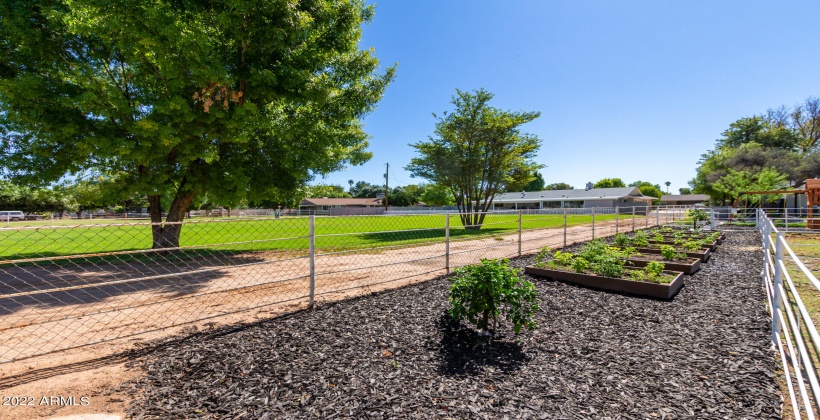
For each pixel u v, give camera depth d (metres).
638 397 2.61
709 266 7.78
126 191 9.40
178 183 10.42
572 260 6.84
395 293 5.53
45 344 3.61
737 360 3.18
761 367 3.04
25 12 7.95
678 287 5.84
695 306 4.88
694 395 2.62
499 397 2.62
